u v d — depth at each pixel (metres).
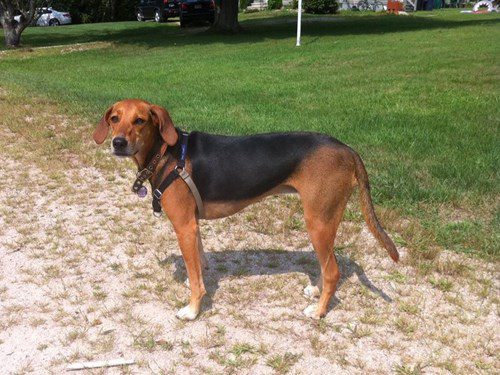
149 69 7.60
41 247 2.35
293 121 4.21
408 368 1.63
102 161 3.32
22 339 1.78
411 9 21.72
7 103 4.70
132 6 21.33
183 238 1.81
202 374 1.63
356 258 2.24
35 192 2.92
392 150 3.45
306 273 2.16
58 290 2.04
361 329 1.81
